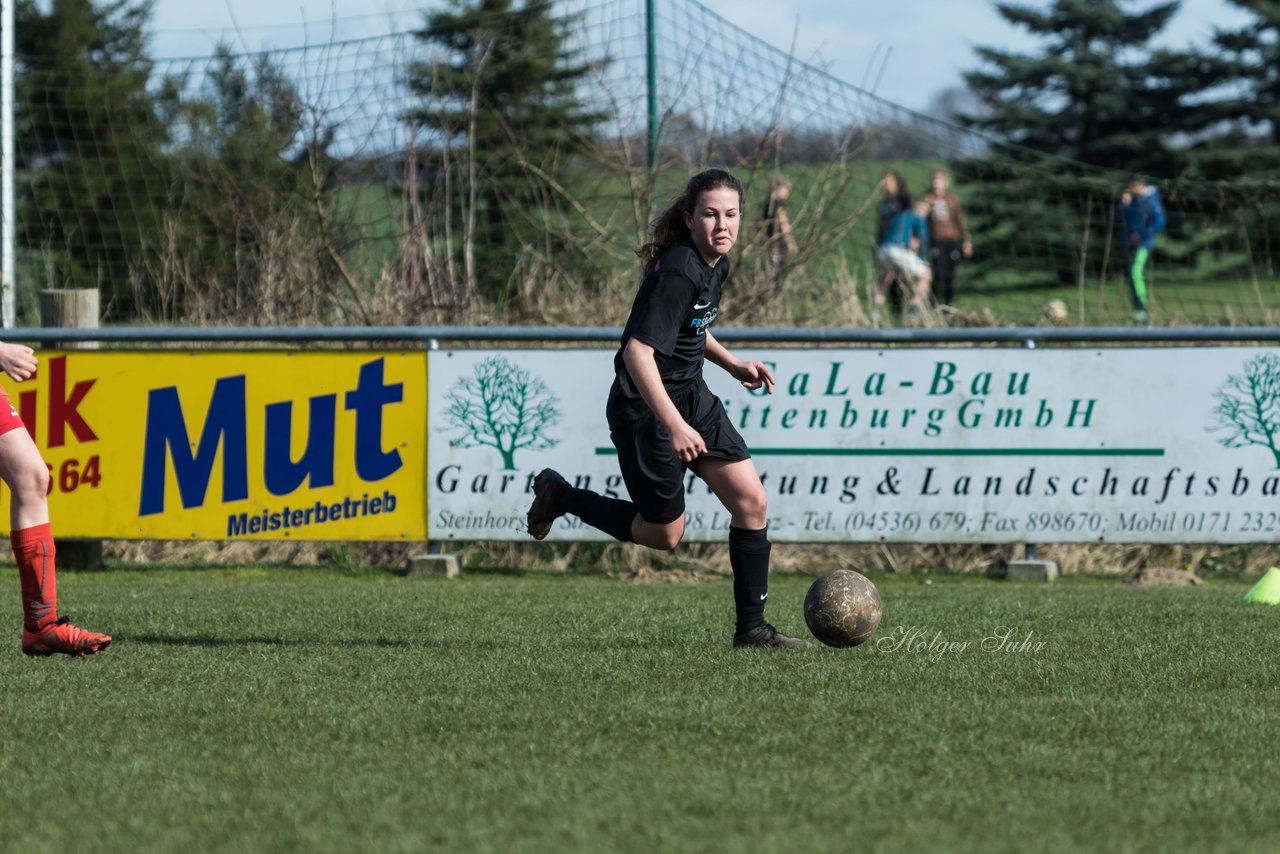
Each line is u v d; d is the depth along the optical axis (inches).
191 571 1072.8
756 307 1264.8
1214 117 4266.7
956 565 1079.6
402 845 359.3
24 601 624.7
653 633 721.6
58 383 1039.6
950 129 1615.4
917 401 1008.9
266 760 447.5
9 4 1572.3
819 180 1349.7
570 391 1020.5
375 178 1430.9
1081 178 1859.0
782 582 1020.5
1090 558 1085.8
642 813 386.9
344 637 710.5
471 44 1524.4
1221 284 1539.1
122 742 472.7
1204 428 991.0
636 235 1336.1
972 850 354.9
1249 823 380.2
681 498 636.1
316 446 1031.0
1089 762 443.5
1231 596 897.5
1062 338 1008.9
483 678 580.4
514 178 1459.2
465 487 1028.5
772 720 499.2
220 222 1429.6
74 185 1795.0
